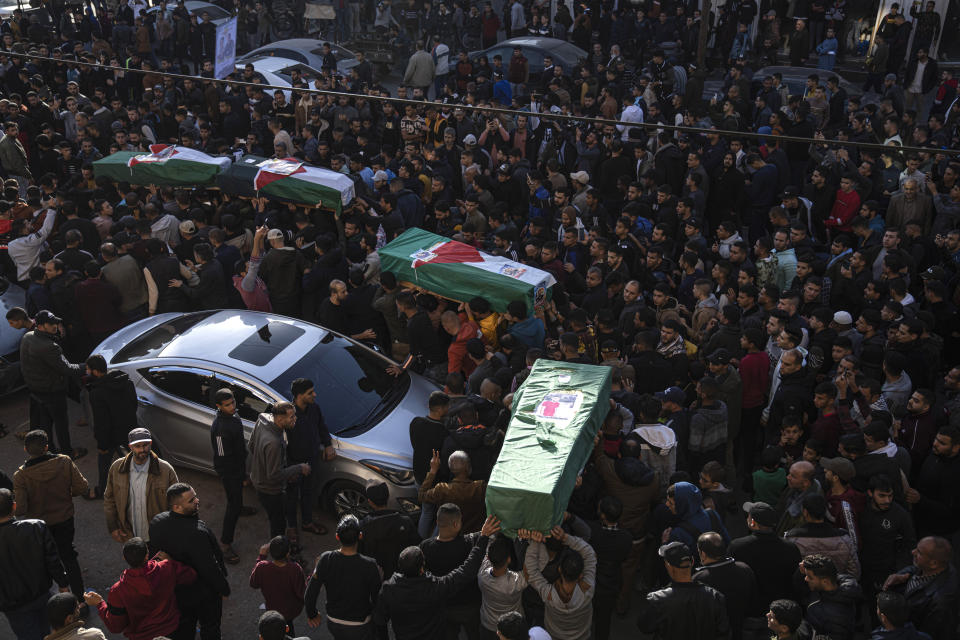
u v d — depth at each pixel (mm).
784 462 8023
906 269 9984
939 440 7156
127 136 15516
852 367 7973
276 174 11750
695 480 7910
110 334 10250
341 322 10047
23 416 10250
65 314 10266
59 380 8953
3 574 6336
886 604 5516
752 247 13156
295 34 26484
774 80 17281
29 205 12281
